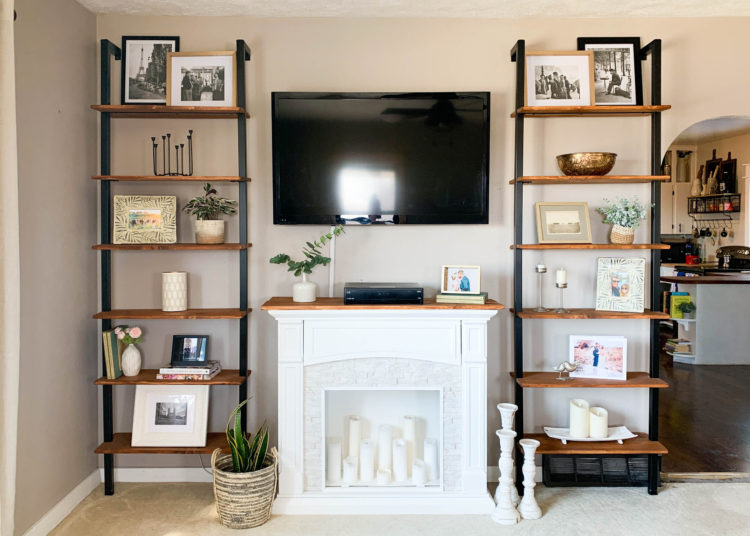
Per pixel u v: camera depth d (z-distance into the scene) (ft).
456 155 10.83
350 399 10.93
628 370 11.47
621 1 10.32
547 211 10.98
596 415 11.07
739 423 14.48
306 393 10.21
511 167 11.18
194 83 10.78
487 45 11.12
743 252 25.61
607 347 10.96
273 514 10.04
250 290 11.24
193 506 10.27
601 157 10.21
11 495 7.37
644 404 11.43
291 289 11.25
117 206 10.57
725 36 11.12
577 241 10.85
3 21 7.15
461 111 10.78
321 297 11.23
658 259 10.91
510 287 11.29
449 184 10.85
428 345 10.18
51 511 9.49
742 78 11.15
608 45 11.02
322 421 10.22
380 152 10.82
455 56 11.12
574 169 10.37
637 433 11.26
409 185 10.85
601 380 10.65
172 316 10.30
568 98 10.89
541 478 11.32
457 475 10.26
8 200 7.25
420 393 10.93
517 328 10.77
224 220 11.18
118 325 11.23
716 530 9.36
